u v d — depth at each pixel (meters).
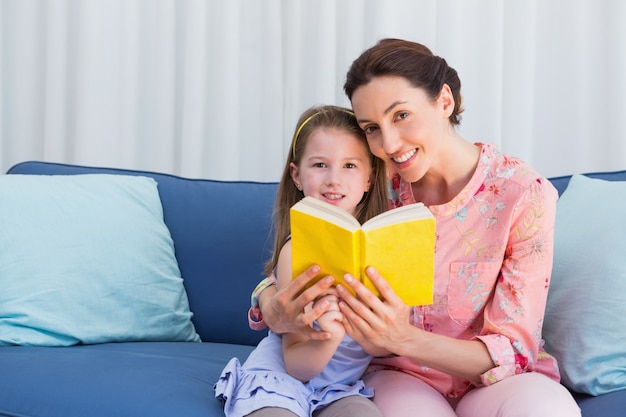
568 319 1.70
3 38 2.87
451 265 1.59
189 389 1.55
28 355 1.75
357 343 1.57
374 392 1.54
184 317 2.10
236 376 1.51
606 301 1.66
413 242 1.33
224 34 2.76
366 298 1.35
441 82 1.51
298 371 1.49
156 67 2.81
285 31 2.83
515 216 1.56
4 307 1.93
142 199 2.17
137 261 2.07
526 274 1.54
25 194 2.05
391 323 1.39
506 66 2.73
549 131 2.77
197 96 2.78
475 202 1.59
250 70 2.82
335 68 2.74
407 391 1.49
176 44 2.87
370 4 2.73
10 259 1.96
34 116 2.88
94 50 2.78
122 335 2.01
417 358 1.47
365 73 1.48
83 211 2.07
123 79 2.81
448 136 1.61
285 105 2.81
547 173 2.78
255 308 1.68
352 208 1.63
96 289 2.00
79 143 2.80
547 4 2.74
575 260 1.75
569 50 2.72
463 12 2.68
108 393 1.51
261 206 2.18
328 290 1.41
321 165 1.62
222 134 2.78
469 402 1.49
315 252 1.35
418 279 1.36
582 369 1.63
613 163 2.70
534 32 2.69
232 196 2.21
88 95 2.79
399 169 1.54
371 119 1.50
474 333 1.60
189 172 2.79
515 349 1.51
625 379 1.59
